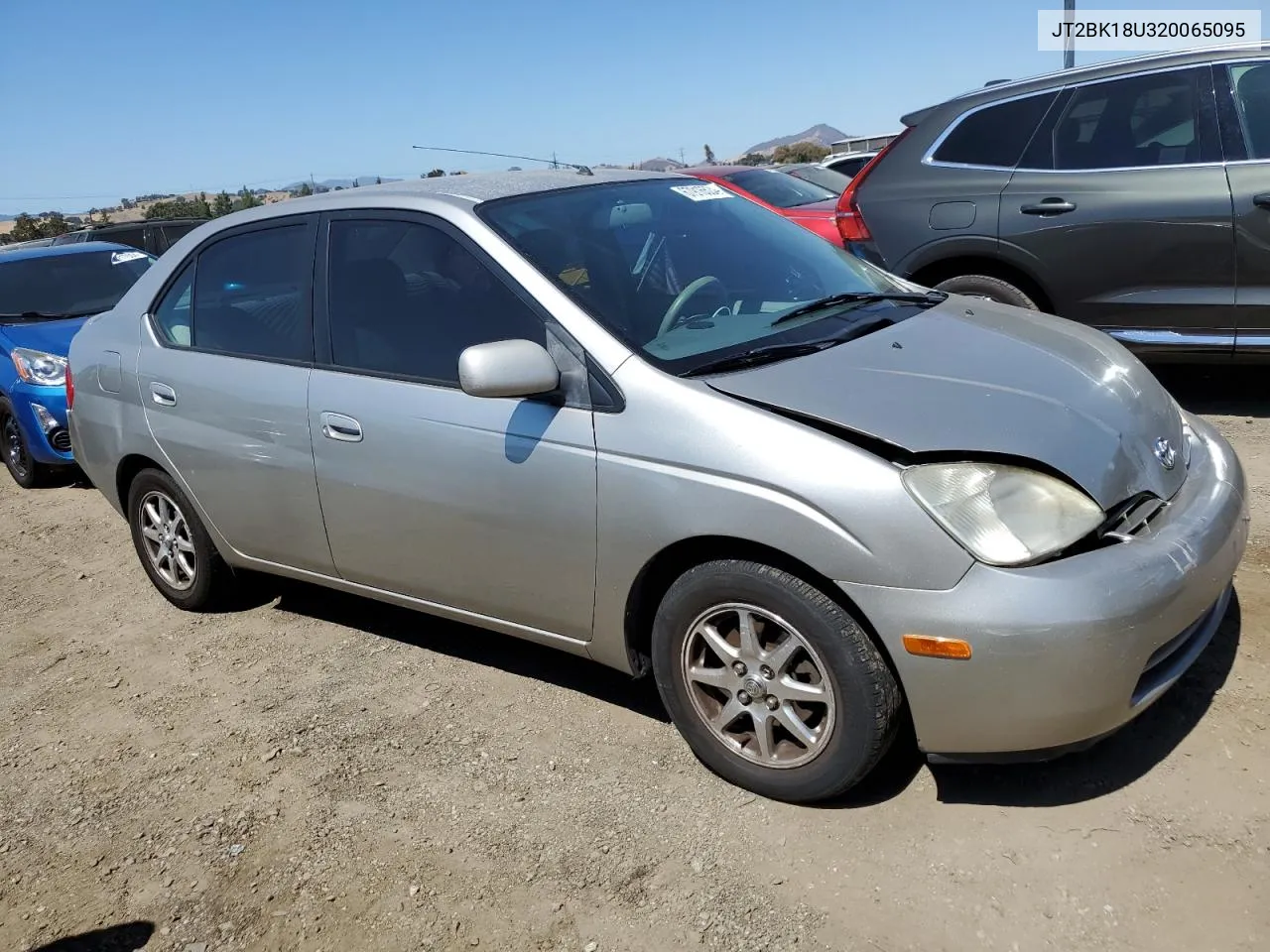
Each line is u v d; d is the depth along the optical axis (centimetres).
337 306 367
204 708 386
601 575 301
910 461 256
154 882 293
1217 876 244
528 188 364
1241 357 534
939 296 388
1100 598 241
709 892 261
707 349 303
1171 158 534
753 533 266
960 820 274
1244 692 308
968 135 597
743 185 1045
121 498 476
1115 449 271
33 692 418
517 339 310
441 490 331
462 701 367
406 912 268
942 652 247
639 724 339
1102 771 285
